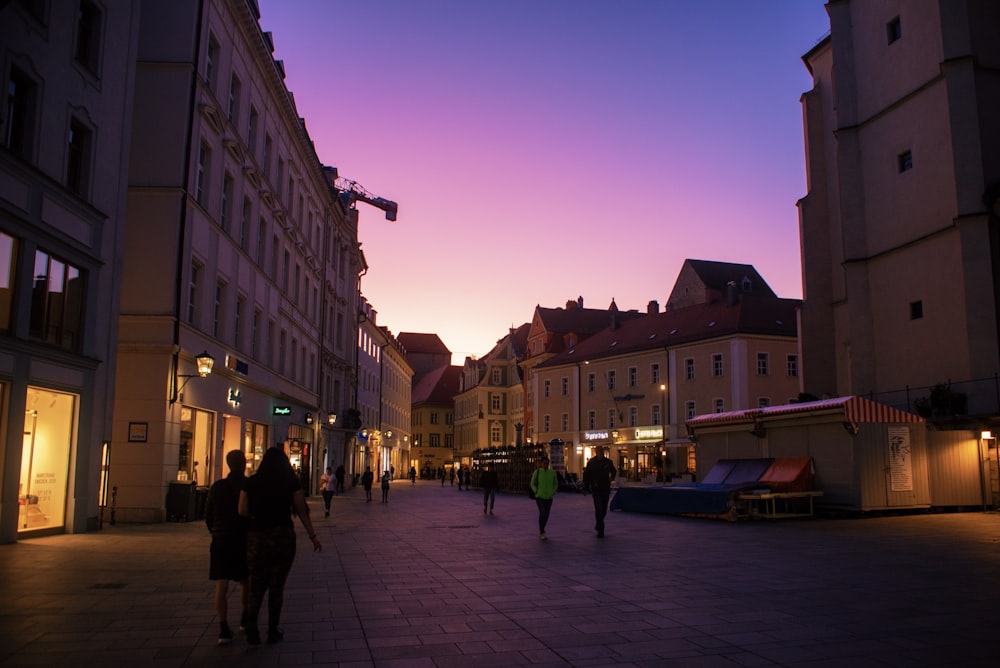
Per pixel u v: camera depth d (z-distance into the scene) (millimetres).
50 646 7082
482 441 93688
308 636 7531
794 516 21688
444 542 16531
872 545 14984
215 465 24406
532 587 10414
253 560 7148
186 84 21812
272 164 32062
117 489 20031
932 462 22562
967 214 26219
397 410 90312
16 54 14828
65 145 16484
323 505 32188
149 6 22047
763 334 55406
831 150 35969
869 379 30094
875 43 30656
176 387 20891
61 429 16500
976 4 27656
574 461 70438
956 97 27000
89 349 17359
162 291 20812
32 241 15203
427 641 7336
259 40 27875
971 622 8047
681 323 63156
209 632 7680
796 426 23719
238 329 27781
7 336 14430
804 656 6746
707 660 6641
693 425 28234
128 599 9438
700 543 15742
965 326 26078
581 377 70562
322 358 44656
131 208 21203
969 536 16422
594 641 7324
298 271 38250
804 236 36031
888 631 7664
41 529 15945
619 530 18984
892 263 29438
